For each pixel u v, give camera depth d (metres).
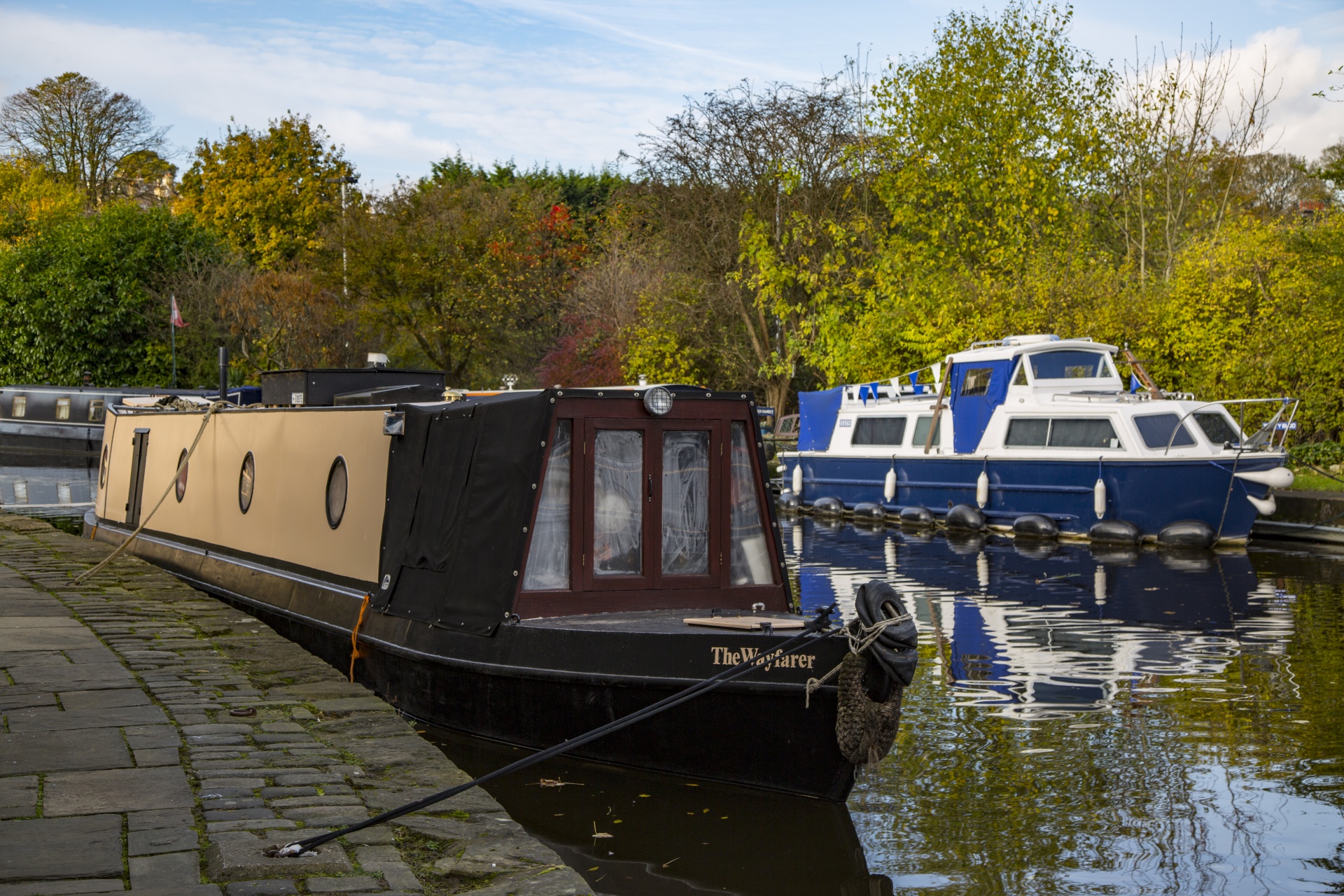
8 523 19.23
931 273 31.33
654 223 35.44
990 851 6.32
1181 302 26.80
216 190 56.06
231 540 13.11
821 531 23.95
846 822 6.75
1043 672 10.47
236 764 6.10
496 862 4.98
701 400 8.45
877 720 6.70
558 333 41.03
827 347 31.11
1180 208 31.14
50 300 47.22
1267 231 26.64
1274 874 6.00
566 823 6.77
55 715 6.94
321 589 10.59
